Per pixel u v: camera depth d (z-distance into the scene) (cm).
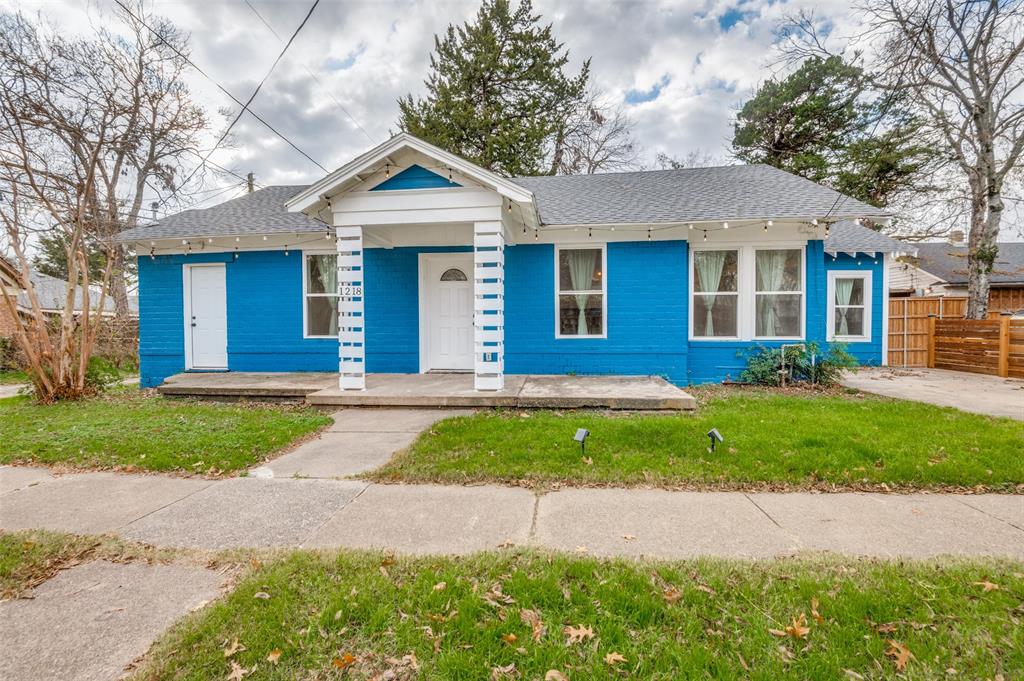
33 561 283
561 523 326
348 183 716
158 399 805
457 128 1823
